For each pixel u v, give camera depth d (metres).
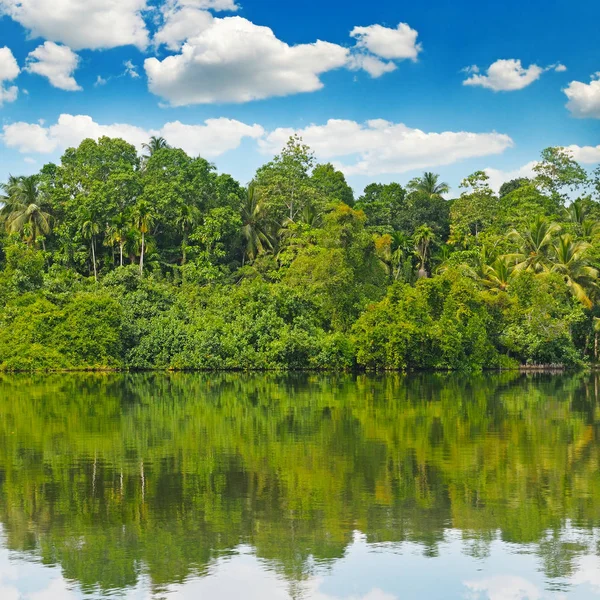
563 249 69.31
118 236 73.88
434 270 82.94
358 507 18.48
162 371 59.72
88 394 42.59
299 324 63.06
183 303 65.56
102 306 60.06
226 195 84.81
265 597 13.61
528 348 64.69
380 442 26.84
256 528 16.97
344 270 66.62
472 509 18.33
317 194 88.00
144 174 88.50
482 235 85.56
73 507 18.50
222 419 32.44
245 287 65.12
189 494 19.62
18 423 31.30
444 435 28.33
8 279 65.25
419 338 59.88
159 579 14.28
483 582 14.18
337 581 14.23
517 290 66.38
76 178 81.94
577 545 15.98
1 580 14.27
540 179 101.81
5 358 58.31
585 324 70.31
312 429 29.73
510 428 30.09
